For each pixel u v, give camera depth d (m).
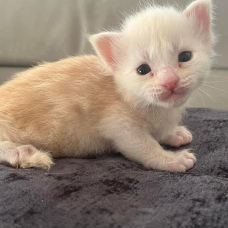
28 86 0.15
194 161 0.13
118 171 0.12
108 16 0.27
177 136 0.15
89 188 0.10
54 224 0.09
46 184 0.11
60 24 0.27
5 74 0.27
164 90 0.12
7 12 0.27
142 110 0.14
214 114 0.19
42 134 0.14
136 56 0.13
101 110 0.14
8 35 0.27
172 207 0.09
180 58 0.12
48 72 0.15
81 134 0.14
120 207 0.09
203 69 0.12
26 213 0.09
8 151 0.13
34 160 0.13
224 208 0.09
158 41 0.12
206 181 0.11
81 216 0.09
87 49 0.27
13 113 0.14
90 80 0.14
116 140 0.14
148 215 0.09
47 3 0.27
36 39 0.27
